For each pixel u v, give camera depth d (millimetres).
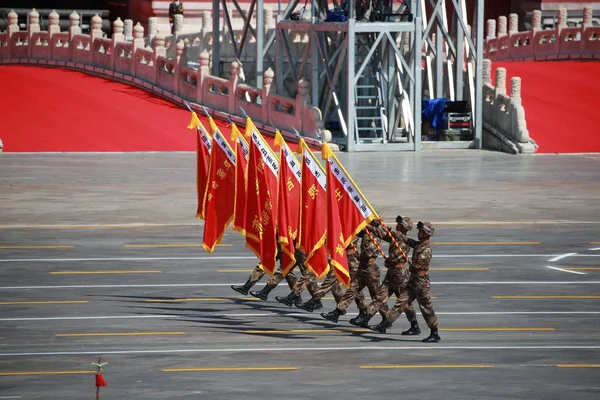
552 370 47250
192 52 157375
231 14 176000
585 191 101312
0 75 144500
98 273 67312
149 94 142000
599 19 198875
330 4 183750
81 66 150500
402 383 44969
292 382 44938
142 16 185500
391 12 127625
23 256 72000
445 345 51562
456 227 83750
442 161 119562
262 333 53750
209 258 72312
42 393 42906
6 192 96688
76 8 199500
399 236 52531
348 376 45969
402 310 52375
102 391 43312
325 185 55344
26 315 56812
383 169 112562
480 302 60688
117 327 54531
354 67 124562
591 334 53875
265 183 57406
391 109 128750
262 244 57656
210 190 60719
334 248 53344
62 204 91500
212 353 49719
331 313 53531
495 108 131250
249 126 57750
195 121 62375
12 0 197875
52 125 128375
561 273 68438
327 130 124188
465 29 131250
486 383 45094
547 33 173375
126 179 104438
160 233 80500
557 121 137750
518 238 79875
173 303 60031
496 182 105625
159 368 47031
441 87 134750
